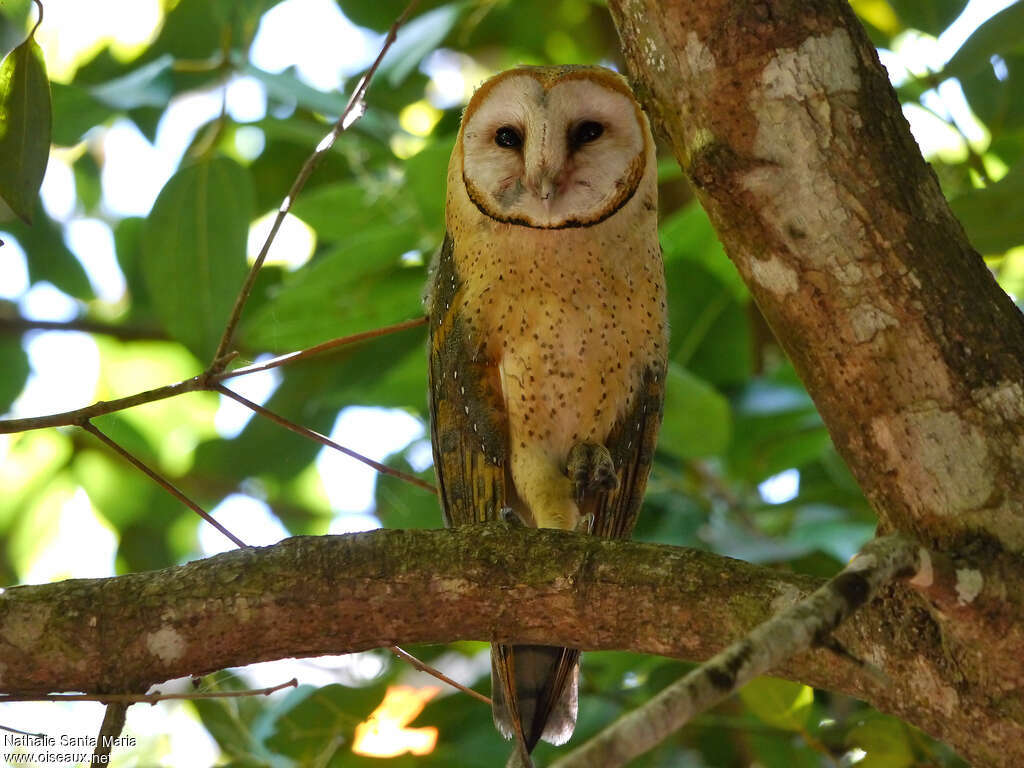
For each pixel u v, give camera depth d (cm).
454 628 510
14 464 1293
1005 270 1065
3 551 1319
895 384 443
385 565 507
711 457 850
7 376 1230
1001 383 437
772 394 873
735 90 448
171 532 1245
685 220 878
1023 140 954
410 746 830
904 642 465
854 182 443
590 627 501
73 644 502
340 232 942
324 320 946
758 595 482
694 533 873
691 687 322
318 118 1027
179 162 962
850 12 457
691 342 912
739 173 450
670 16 456
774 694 686
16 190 540
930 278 440
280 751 797
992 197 647
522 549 509
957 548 440
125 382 1271
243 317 1091
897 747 685
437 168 829
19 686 505
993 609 424
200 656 508
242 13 905
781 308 457
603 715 882
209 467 1190
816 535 811
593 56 1220
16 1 746
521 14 1200
